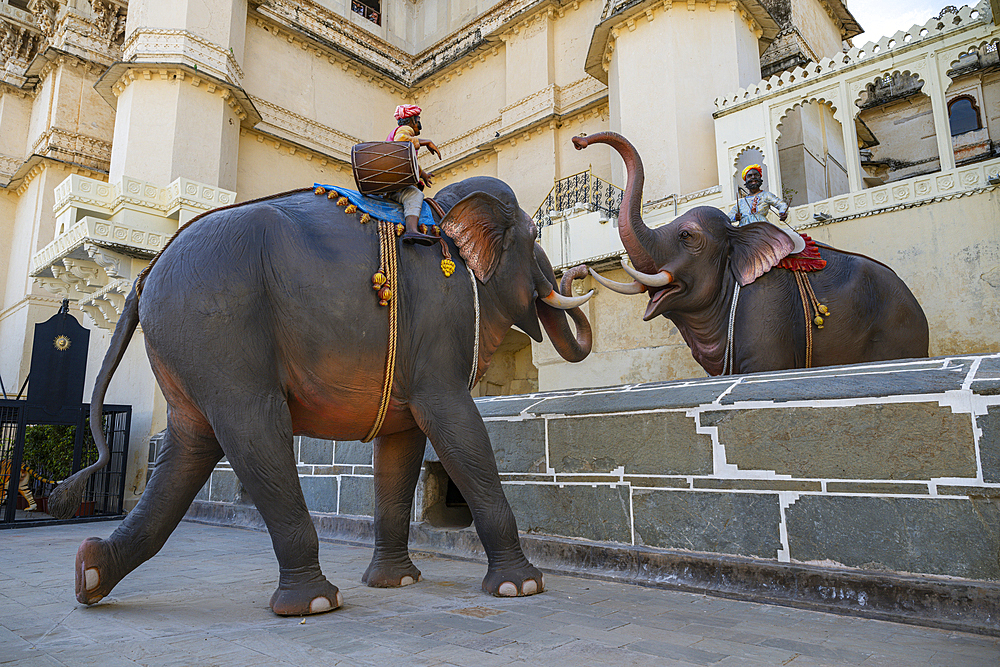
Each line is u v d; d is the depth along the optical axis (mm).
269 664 2285
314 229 3383
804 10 17078
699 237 6176
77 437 9633
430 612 3119
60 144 19906
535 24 19922
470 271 3818
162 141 15078
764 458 3670
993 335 7996
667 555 3881
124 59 15984
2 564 4859
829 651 2488
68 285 13500
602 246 11102
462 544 5039
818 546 3410
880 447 3303
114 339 3539
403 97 23453
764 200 7324
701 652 2457
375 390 3396
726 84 13352
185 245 3221
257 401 3023
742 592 3512
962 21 8742
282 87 19656
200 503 8484
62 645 2516
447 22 23031
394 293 3369
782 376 3949
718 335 6328
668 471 4051
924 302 8555
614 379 11211
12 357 19375
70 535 7332
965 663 2340
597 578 4105
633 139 13680
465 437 3482
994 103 17469
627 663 2309
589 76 18344
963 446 3068
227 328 3012
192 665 2268
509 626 2842
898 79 18656
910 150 18641
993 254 8109
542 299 4379
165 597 3516
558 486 4617
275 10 19453
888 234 8945
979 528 2977
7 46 22000
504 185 4199
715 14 13695
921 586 2996
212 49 16156
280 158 19391
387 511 3984
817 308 5887
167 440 3449
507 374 16688
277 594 3098
